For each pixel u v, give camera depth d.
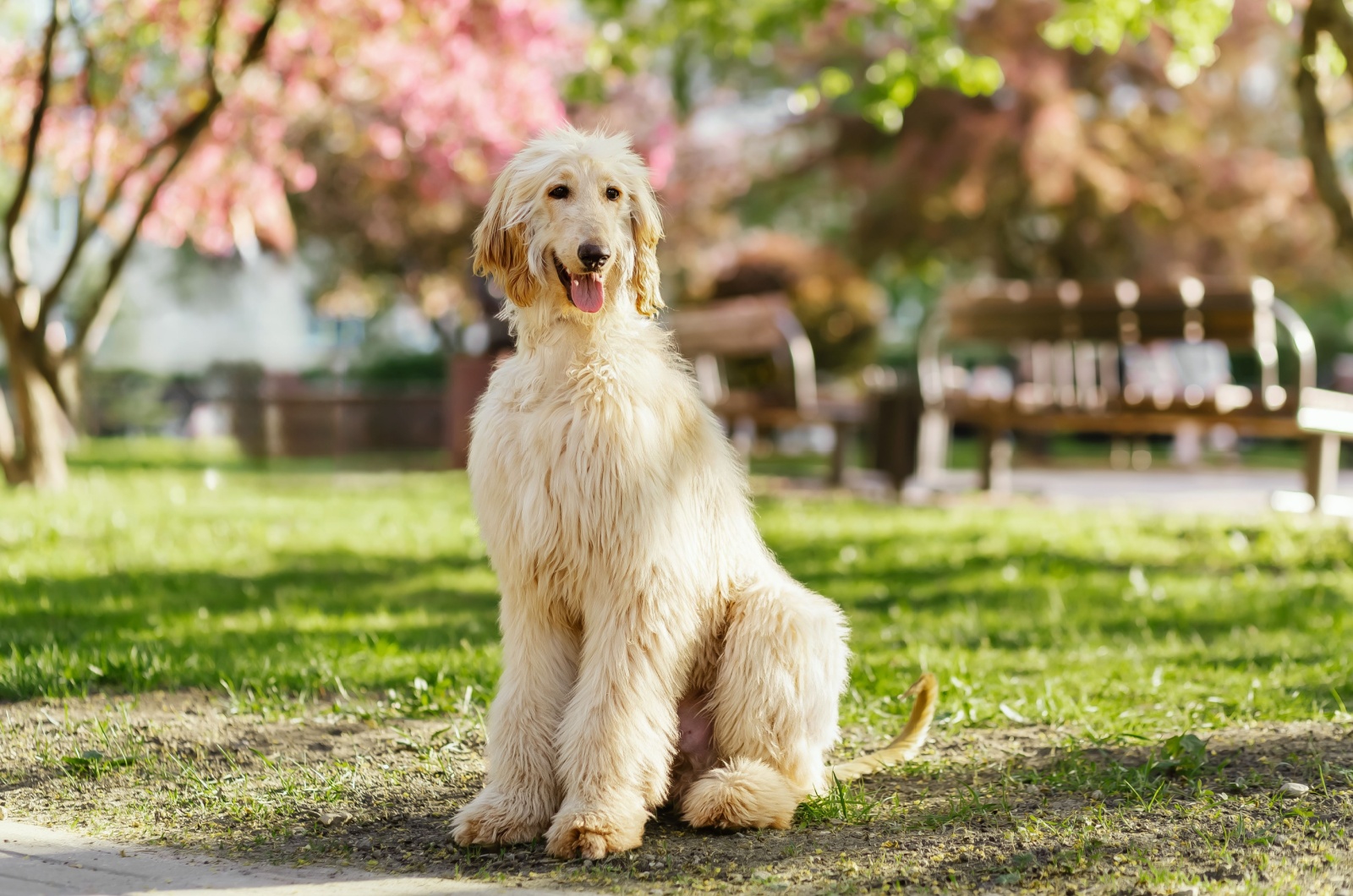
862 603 7.27
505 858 3.25
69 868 3.12
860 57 21.94
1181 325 11.59
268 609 6.71
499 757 3.41
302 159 16.69
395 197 19.38
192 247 21.75
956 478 14.39
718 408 13.37
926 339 12.95
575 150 3.38
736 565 3.62
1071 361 15.64
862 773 3.86
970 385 22.23
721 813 3.41
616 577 3.27
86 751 4.12
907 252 23.42
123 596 6.96
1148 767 3.80
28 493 11.12
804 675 3.50
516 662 3.42
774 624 3.49
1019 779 3.86
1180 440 19.38
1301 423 10.22
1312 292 24.36
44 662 5.10
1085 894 2.89
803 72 22.91
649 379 3.38
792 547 9.06
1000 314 12.70
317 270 23.30
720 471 3.57
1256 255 22.20
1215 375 19.38
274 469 15.64
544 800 3.39
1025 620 6.63
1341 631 6.22
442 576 7.97
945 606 7.07
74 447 18.66
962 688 4.96
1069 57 21.23
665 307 3.59
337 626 6.31
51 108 12.67
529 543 3.26
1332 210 8.70
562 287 3.31
